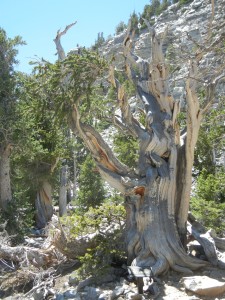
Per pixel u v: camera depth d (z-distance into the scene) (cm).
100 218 1263
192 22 5094
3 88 1981
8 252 1427
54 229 1337
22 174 2506
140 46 5300
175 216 1209
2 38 2073
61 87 1199
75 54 1188
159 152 1190
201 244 1189
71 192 3859
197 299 962
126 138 2458
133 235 1179
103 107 1311
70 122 1233
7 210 1958
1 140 2044
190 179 1195
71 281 1169
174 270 1125
